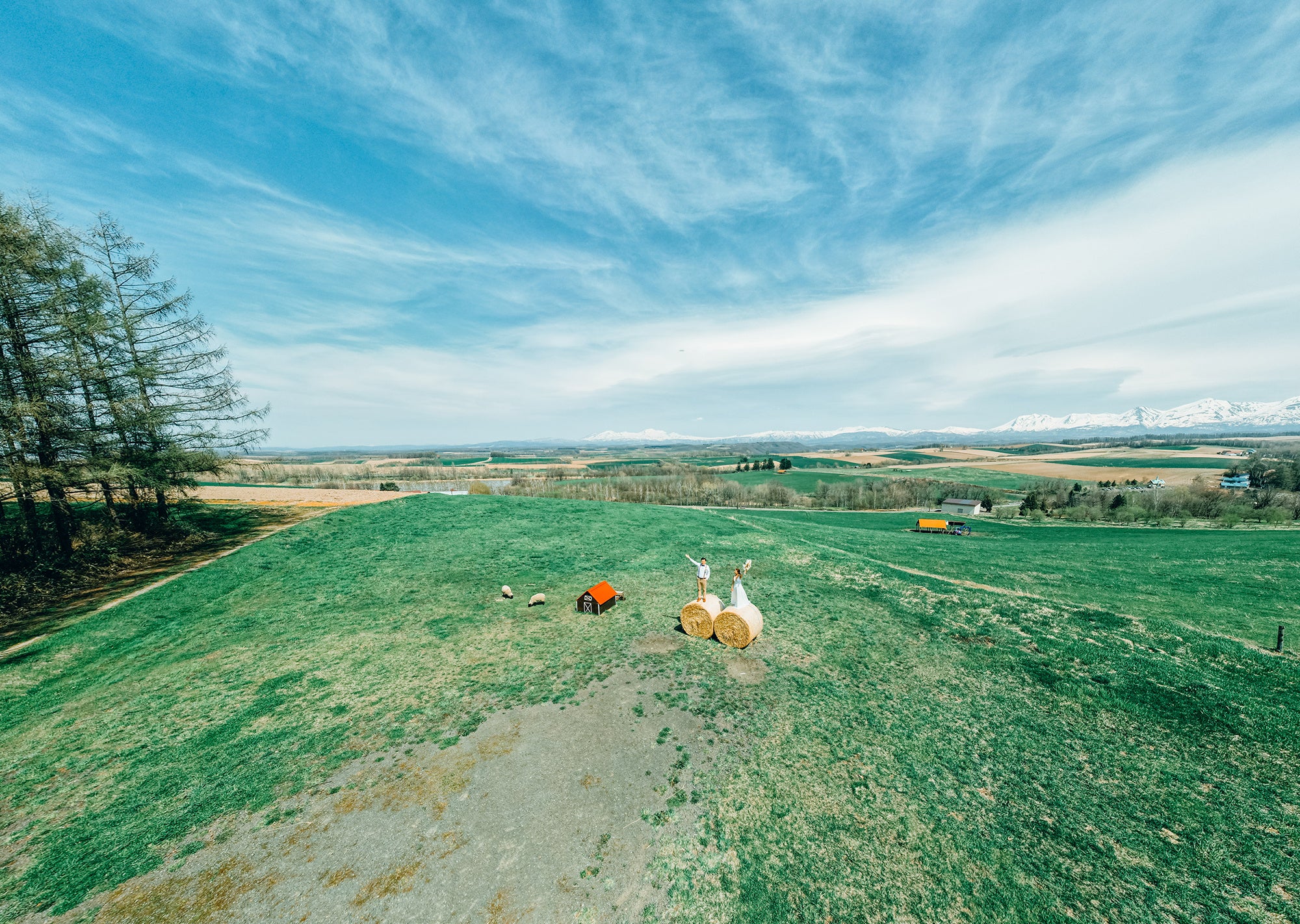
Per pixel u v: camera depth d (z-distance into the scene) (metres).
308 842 8.36
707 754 10.53
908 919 7.04
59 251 21.05
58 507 20.48
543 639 16.42
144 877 7.80
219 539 26.00
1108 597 22.17
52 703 12.95
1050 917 7.02
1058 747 10.76
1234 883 7.46
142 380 23.56
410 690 13.21
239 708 12.52
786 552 28.11
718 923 7.03
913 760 10.34
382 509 32.50
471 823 8.70
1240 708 11.86
